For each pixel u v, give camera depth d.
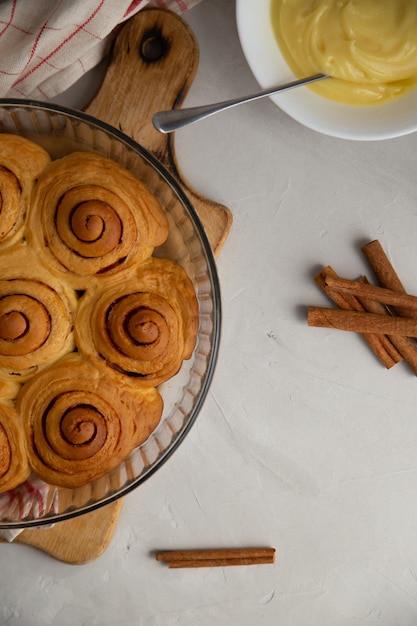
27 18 0.60
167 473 0.67
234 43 0.64
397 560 0.68
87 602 0.67
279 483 0.67
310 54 0.58
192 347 0.58
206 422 0.67
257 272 0.66
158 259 0.58
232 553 0.67
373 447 0.67
